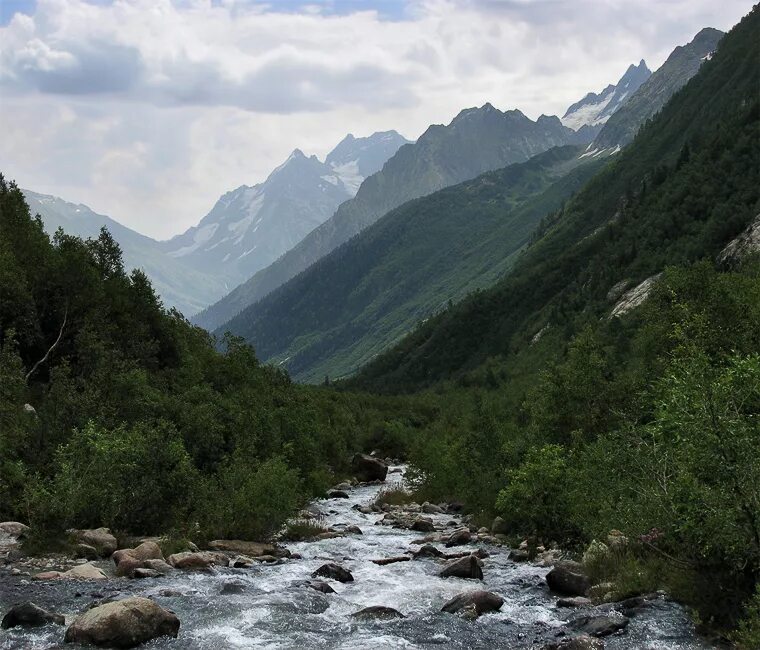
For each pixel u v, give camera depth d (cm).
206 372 5409
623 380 2762
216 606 1480
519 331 15838
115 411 3175
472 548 2275
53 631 1278
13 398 3112
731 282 2773
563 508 2078
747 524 1201
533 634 1302
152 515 2300
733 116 15512
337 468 5494
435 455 3838
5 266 4597
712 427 1209
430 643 1255
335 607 1517
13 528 2169
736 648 1132
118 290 5556
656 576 1509
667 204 13788
